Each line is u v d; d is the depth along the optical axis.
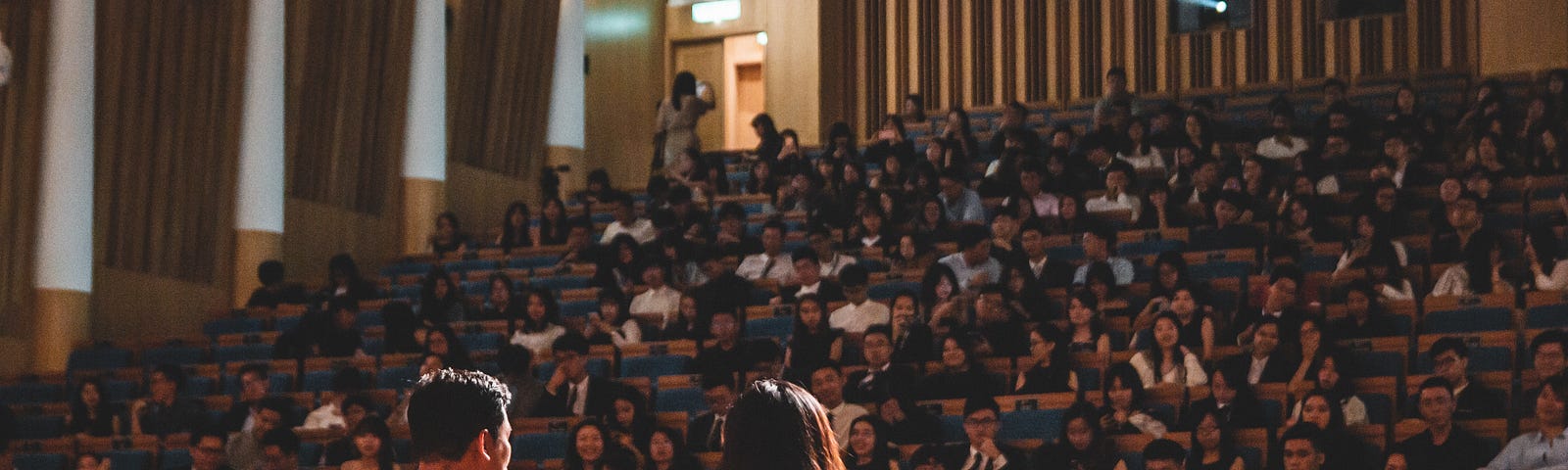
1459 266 9.98
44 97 13.15
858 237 12.70
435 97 16.36
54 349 12.93
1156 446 7.78
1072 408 8.15
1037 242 11.11
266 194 14.60
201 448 9.59
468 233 16.06
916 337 9.66
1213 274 10.84
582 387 9.96
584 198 16.58
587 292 12.33
